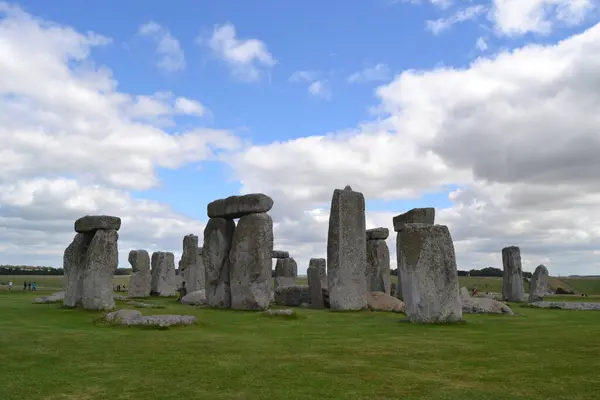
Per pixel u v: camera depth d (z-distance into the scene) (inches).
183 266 1362.0
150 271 1448.1
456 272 650.2
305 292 1066.7
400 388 317.1
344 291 884.0
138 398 295.1
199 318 681.0
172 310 847.1
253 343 477.1
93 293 780.0
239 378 339.0
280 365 378.9
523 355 418.6
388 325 629.3
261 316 743.1
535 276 1421.0
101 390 310.5
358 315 784.9
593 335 525.7
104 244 796.0
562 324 642.2
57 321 637.3
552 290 2094.0
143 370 360.2
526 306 1061.1
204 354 418.3
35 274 3671.3
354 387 318.7
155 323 567.2
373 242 1231.5
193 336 514.9
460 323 633.6
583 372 358.9
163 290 1454.2
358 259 912.9
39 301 943.7
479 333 547.2
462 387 320.5
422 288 645.9
